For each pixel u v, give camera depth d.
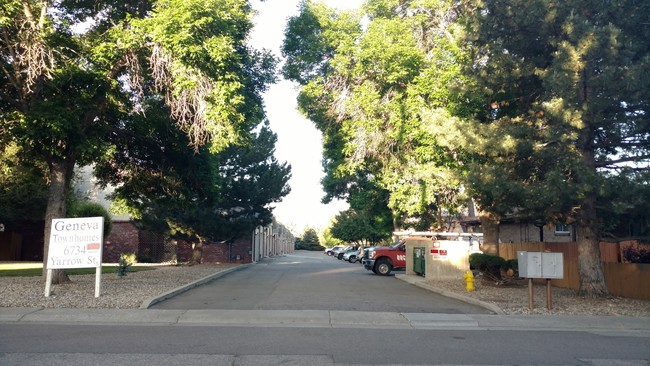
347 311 14.32
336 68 24.97
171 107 18.50
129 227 42.97
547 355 9.59
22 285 17.52
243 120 17.66
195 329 11.82
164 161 21.75
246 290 19.59
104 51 16.44
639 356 9.59
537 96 17.95
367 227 64.94
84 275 23.05
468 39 17.50
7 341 10.06
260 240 58.34
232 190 38.47
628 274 18.25
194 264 37.59
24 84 16.77
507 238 34.06
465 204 22.70
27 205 34.34
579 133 15.95
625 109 15.94
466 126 16.55
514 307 15.32
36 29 15.62
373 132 23.41
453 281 24.09
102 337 10.59
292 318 13.24
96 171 22.84
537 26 16.28
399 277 28.09
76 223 15.55
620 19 15.16
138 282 20.03
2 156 27.45
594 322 13.39
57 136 16.31
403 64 22.62
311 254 98.62
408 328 12.52
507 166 17.03
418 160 22.44
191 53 15.94
